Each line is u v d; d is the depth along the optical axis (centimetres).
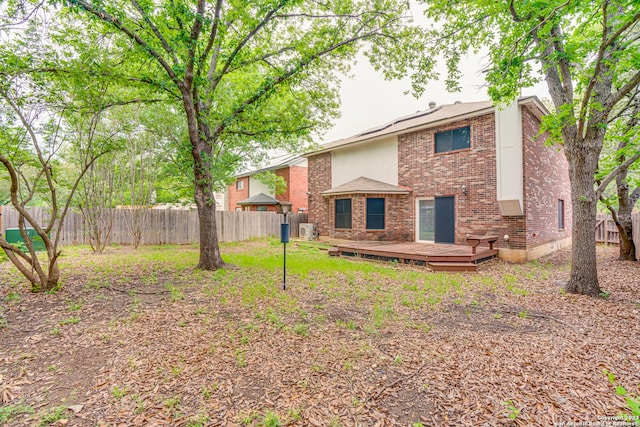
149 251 1155
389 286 625
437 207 1177
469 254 848
